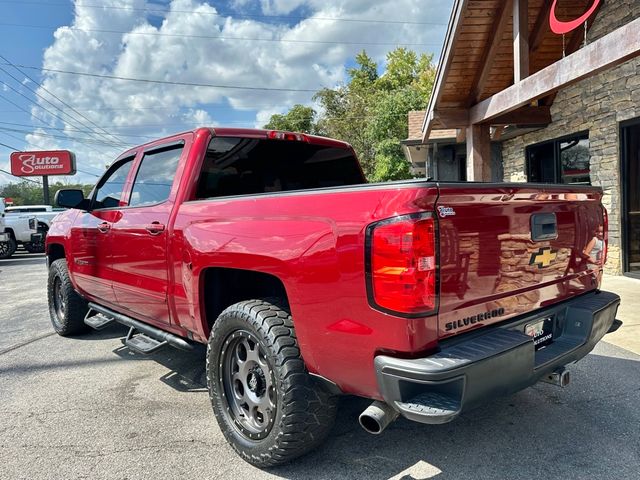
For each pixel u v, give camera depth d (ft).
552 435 9.58
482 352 6.77
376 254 6.72
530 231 8.36
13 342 17.75
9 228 54.95
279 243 8.10
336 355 7.41
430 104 28.58
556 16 25.64
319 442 8.42
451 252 6.89
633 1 23.22
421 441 9.43
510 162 36.68
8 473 8.61
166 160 12.18
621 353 14.10
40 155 89.97
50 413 11.20
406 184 6.64
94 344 17.10
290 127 143.74
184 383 13.06
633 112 23.95
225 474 8.48
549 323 9.13
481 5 23.32
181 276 10.55
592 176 27.02
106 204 14.70
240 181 12.16
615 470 8.30
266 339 8.23
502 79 29.07
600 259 10.58
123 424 10.54
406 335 6.54
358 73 144.46
